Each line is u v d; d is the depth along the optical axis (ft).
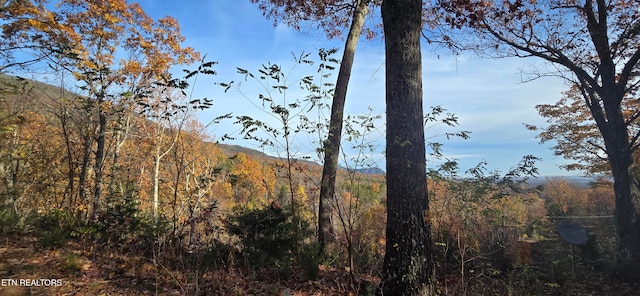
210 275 16.48
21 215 23.52
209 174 21.80
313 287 16.30
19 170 35.27
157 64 45.06
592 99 29.04
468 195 20.44
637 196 23.91
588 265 23.73
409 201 14.37
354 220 17.19
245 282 16.30
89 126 29.91
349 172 17.34
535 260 22.62
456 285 17.49
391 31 15.81
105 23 42.47
